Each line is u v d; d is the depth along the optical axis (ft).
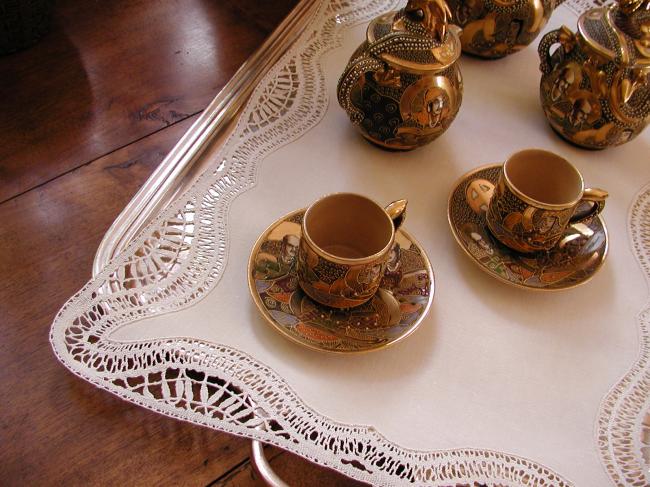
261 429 1.39
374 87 1.75
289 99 1.98
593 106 1.89
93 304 1.49
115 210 1.93
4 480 1.47
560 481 1.42
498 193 1.69
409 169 1.90
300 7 2.30
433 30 1.70
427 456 1.41
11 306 1.71
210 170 1.76
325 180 1.83
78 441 1.53
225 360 1.47
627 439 1.49
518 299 1.68
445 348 1.57
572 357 1.60
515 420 1.49
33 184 1.95
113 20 2.43
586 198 1.67
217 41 2.45
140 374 1.42
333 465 1.37
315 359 1.51
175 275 1.57
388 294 1.59
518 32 2.12
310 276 1.49
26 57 2.26
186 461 1.56
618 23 1.83
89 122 2.12
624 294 1.73
